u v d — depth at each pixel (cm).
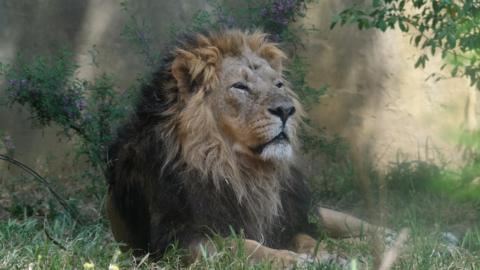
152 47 1720
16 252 987
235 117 1036
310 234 1133
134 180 1080
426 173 1570
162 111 1056
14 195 1502
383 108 1861
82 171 1712
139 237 1099
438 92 1848
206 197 1030
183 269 970
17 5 1830
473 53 1417
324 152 1614
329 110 1848
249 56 1072
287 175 1078
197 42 1068
